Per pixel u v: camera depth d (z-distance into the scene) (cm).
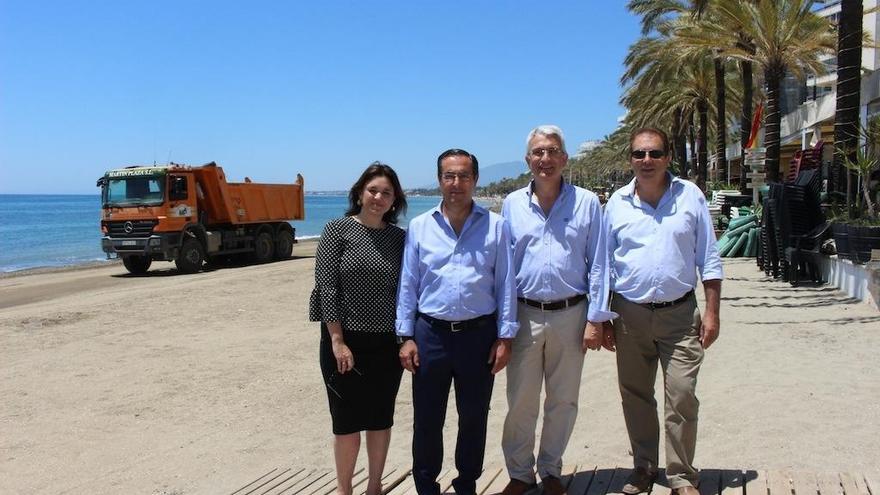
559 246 384
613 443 527
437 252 379
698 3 2261
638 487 403
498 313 382
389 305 391
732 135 5231
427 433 388
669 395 377
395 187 400
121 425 622
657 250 380
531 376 397
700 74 3553
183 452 555
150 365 841
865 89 2167
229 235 2208
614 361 775
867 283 957
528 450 409
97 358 884
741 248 1777
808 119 3197
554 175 380
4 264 2675
